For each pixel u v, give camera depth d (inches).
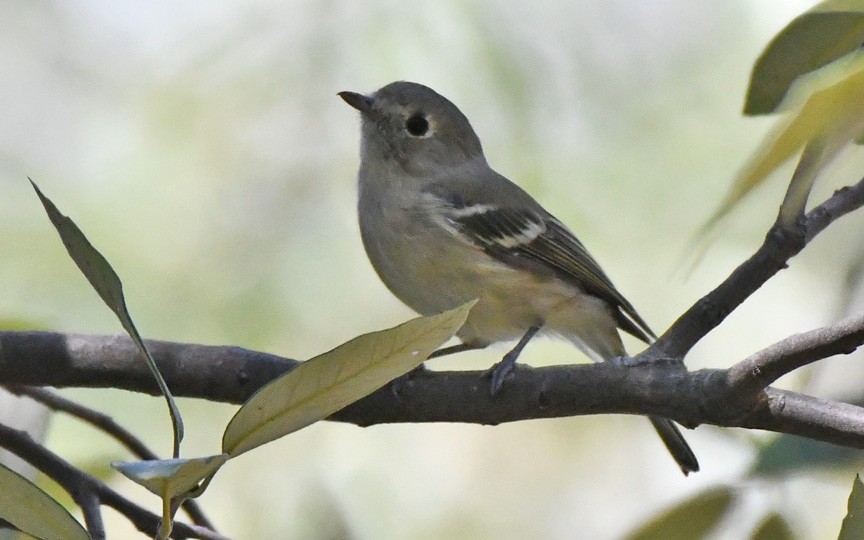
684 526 221.6
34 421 279.3
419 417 240.2
